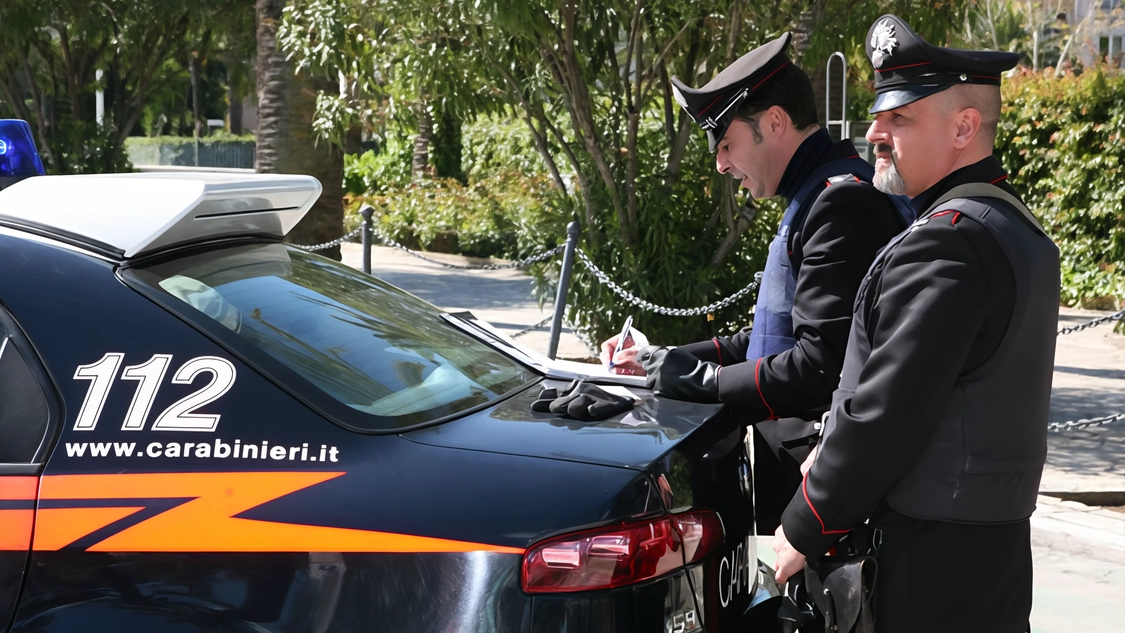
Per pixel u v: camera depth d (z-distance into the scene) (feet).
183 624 6.30
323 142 29.37
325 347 7.47
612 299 25.54
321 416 6.72
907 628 6.84
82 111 69.67
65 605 6.40
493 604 6.18
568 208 26.37
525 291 44.62
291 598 6.32
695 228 25.77
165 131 140.36
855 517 6.75
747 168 9.04
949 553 6.72
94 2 59.26
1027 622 7.15
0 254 7.11
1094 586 14.38
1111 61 40.78
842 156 8.74
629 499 6.43
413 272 50.96
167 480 6.50
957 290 6.42
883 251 6.88
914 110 6.92
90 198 7.45
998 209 6.69
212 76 134.72
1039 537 16.08
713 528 7.08
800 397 8.13
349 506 6.40
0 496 6.54
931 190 7.04
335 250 29.96
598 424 7.34
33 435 6.69
